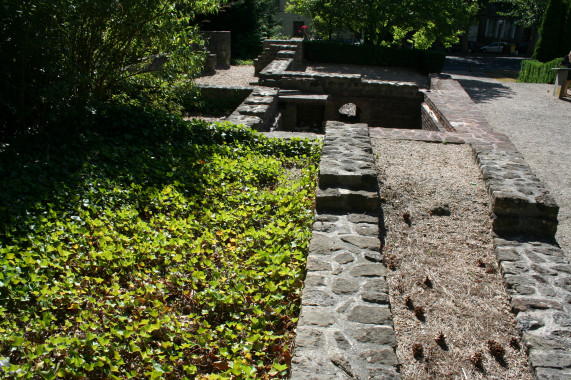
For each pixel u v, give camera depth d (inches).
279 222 203.6
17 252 165.6
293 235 195.9
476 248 197.3
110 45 301.3
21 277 155.9
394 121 579.8
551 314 154.7
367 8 847.7
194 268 176.9
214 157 281.1
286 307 155.9
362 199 201.6
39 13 255.3
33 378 122.0
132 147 275.3
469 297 168.6
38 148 253.8
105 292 159.0
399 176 245.1
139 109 305.0
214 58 729.6
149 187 232.1
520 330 150.6
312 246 170.6
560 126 449.4
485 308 163.2
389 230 203.2
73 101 283.7
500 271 182.7
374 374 112.2
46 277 155.6
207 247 192.4
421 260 187.5
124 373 127.4
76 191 212.8
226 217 212.2
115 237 185.6
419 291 170.4
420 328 152.9
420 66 834.8
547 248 195.2
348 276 152.4
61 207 200.7
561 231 249.8
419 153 285.4
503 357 142.9
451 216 215.5
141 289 158.7
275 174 267.7
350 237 178.4
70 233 182.2
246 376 124.3
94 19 282.7
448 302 165.5
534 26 1487.5
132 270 172.2
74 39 285.1
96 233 185.3
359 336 125.0
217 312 156.9
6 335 131.2
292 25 1541.6
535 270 178.5
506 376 136.3
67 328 141.7
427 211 217.0
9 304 144.9
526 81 864.9
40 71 283.7
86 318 142.2
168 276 169.9
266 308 155.8
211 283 163.9
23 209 191.3
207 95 505.7
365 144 262.2
